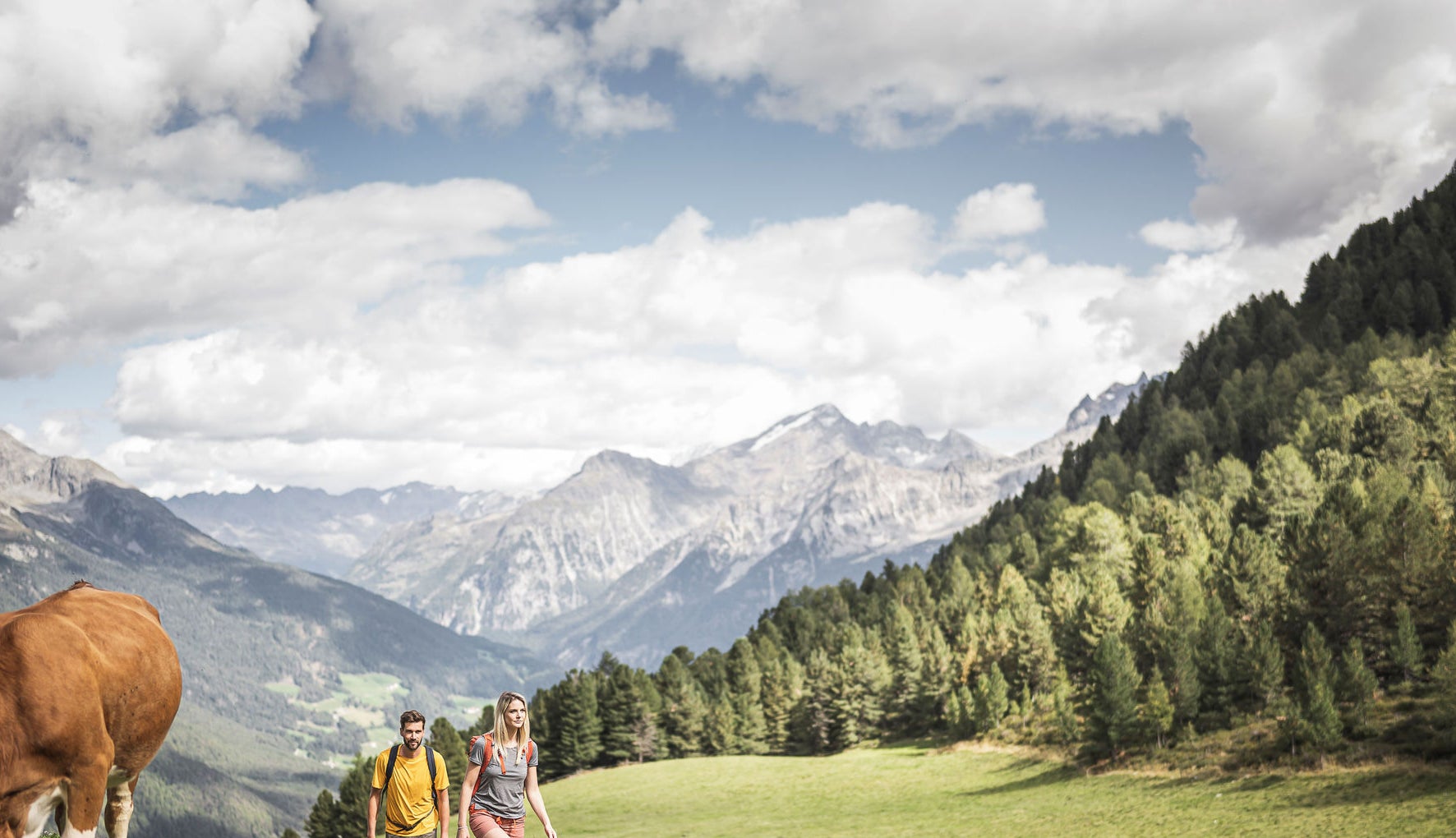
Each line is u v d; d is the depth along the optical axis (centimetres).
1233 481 16088
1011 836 7012
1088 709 11238
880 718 14388
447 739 11750
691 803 10512
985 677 12050
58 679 859
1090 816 7475
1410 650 8375
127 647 951
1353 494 10156
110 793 993
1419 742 7350
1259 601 10056
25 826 855
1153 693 9219
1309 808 6562
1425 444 13412
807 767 11956
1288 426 18275
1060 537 16350
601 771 14025
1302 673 8131
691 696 15475
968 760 10944
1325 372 19888
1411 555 9000
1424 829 5481
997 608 15438
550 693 16962
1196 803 7331
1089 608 11788
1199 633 9994
